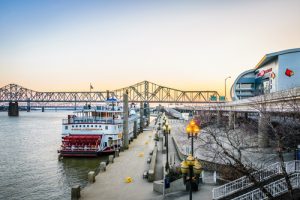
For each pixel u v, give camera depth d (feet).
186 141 177.78
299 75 260.01
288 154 109.91
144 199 87.40
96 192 97.45
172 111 639.35
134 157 167.53
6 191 112.78
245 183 75.15
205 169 105.91
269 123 80.53
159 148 192.65
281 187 66.49
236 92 398.62
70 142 181.98
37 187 118.42
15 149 220.23
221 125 199.31
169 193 86.43
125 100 208.23
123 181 111.65
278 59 267.39
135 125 282.77
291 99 96.63
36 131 384.27
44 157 185.26
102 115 208.13
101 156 182.19
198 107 409.49
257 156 111.45
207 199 75.61
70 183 124.77
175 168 106.52
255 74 392.06
